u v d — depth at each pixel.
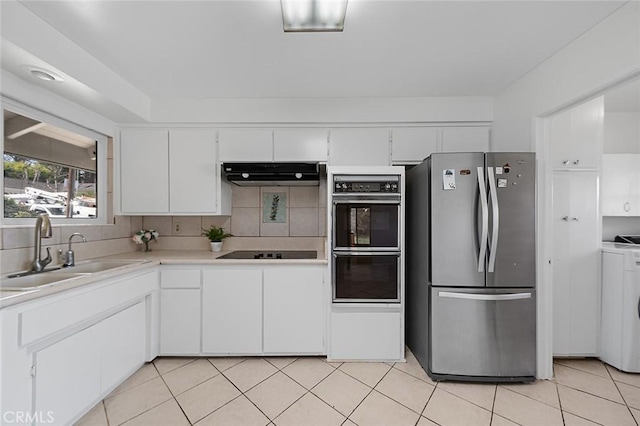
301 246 3.03
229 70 2.10
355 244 2.30
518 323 1.99
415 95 2.54
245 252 2.84
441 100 2.56
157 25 1.59
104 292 1.77
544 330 2.05
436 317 2.04
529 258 1.99
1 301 1.22
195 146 2.63
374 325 2.31
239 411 1.73
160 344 2.34
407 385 2.00
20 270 1.81
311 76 2.20
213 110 2.59
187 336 2.33
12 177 1.86
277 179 2.66
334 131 2.62
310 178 2.65
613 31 1.49
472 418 1.67
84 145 2.42
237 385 1.99
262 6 1.45
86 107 2.24
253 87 2.38
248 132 2.62
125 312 2.03
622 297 2.16
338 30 1.52
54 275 1.80
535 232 2.00
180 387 1.97
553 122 2.33
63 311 1.49
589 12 1.48
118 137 2.63
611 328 2.23
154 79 2.24
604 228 3.04
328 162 2.62
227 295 2.34
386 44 1.78
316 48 1.82
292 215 3.04
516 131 2.25
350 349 2.31
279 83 2.31
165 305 2.34
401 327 2.31
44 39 1.55
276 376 2.10
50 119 2.06
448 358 2.03
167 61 1.98
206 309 2.34
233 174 2.62
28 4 1.42
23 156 1.93
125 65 2.03
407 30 1.64
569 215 2.33
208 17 1.53
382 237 2.30
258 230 3.04
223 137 2.63
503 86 2.36
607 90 1.60
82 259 2.27
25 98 1.81
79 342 1.64
